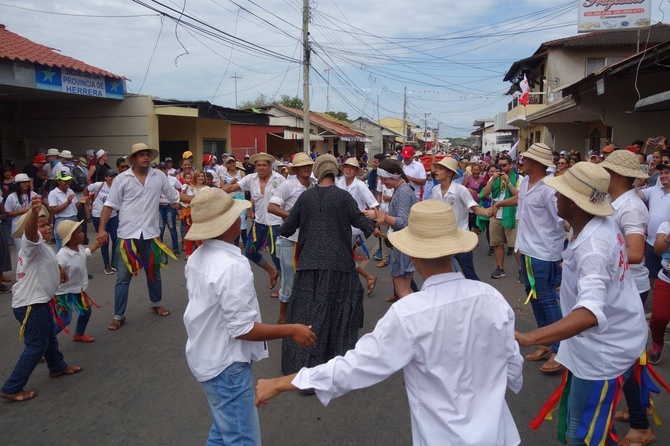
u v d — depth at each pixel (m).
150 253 6.45
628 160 3.76
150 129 15.93
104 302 7.33
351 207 4.68
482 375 2.22
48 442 3.86
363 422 4.11
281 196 6.31
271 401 4.48
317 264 4.62
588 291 2.66
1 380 4.90
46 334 4.58
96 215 9.18
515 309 6.94
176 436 3.92
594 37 24.27
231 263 2.84
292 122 31.12
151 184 6.32
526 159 4.97
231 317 2.79
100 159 13.73
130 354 5.48
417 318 2.16
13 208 8.62
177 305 7.16
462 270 6.37
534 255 4.97
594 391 2.93
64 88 13.38
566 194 2.97
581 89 12.47
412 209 2.40
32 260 4.49
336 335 4.64
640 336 2.96
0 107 16.56
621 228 3.77
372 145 57.97
